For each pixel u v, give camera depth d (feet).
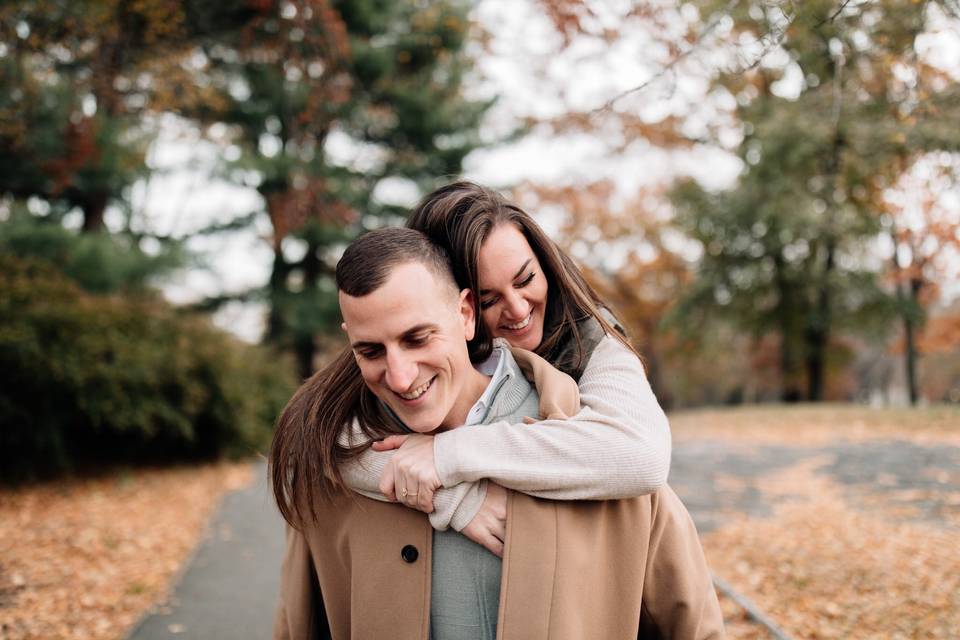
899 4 12.63
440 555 5.12
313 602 5.79
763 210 55.57
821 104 20.65
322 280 66.08
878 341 66.33
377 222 61.11
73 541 20.02
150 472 30.71
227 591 16.19
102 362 28.17
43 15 26.22
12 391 26.50
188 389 30.83
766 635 12.57
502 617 4.78
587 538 5.03
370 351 4.76
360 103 56.08
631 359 5.94
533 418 5.46
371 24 53.31
